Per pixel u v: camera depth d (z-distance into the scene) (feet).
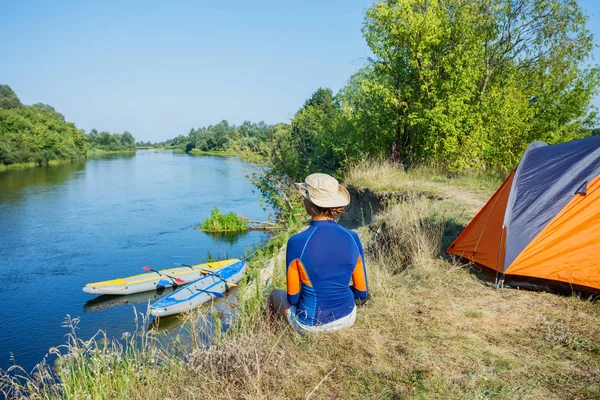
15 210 93.35
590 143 18.61
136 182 150.20
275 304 13.64
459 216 27.22
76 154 297.53
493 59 63.31
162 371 12.86
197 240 67.67
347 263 11.39
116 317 38.73
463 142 48.88
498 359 11.77
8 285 47.62
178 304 36.37
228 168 214.28
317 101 134.82
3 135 231.71
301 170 79.20
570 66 62.28
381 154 58.13
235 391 10.86
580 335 13.19
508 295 16.90
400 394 10.15
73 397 12.07
